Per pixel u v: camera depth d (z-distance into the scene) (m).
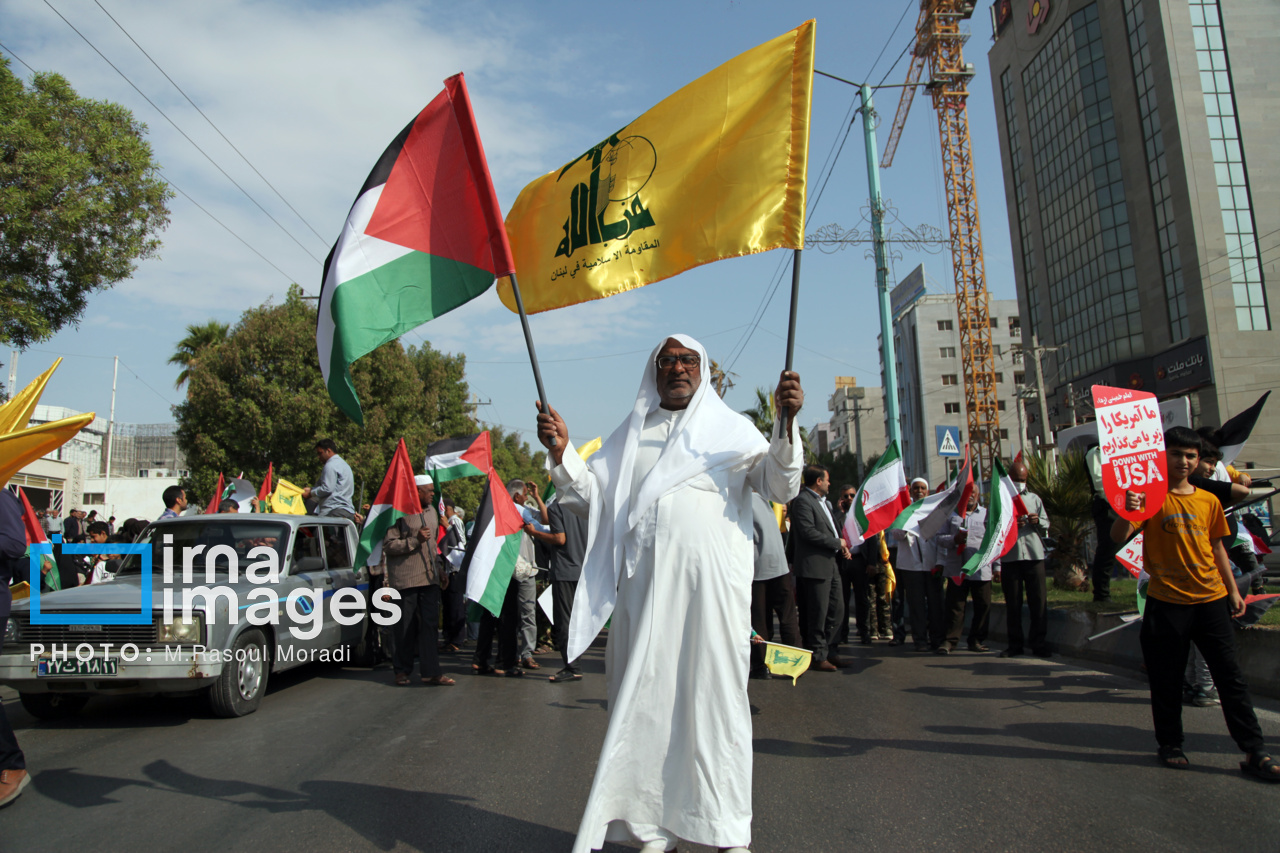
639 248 4.26
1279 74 45.09
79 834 3.94
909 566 9.91
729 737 3.11
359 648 9.40
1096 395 4.74
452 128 4.43
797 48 4.06
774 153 4.00
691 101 4.28
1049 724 5.73
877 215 20.55
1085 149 51.97
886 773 4.68
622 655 3.36
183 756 5.38
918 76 53.38
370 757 5.29
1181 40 45.53
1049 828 3.76
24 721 6.61
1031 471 12.81
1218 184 44.09
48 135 11.62
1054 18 55.09
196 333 35.28
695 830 3.04
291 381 23.45
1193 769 4.59
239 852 3.68
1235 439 7.40
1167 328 46.00
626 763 3.14
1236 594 4.66
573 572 8.98
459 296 4.35
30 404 4.73
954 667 8.44
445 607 11.52
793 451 3.28
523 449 67.62
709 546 3.26
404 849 3.68
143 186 12.27
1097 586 10.12
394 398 25.42
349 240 4.46
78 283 11.88
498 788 4.56
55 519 16.55
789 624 8.05
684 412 3.58
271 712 6.84
